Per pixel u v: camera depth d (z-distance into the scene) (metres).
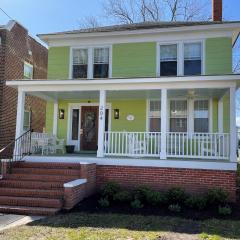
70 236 6.74
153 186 11.34
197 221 8.32
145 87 11.87
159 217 8.62
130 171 11.60
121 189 10.98
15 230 7.23
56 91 12.98
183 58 14.30
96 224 7.77
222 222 8.23
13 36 17.30
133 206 9.62
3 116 16.12
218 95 13.62
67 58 15.68
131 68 14.85
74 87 12.55
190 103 14.22
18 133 12.71
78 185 9.91
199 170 11.06
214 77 11.09
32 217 8.65
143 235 6.89
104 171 11.78
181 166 11.22
